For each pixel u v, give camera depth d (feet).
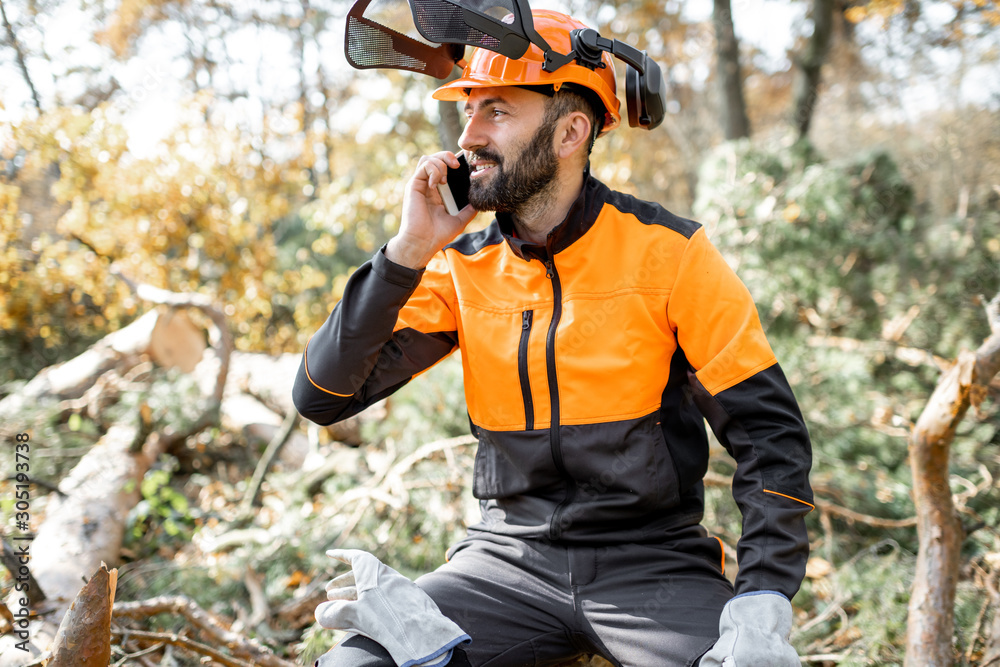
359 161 35.63
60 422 13.35
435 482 9.74
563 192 4.70
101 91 22.52
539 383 4.55
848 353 12.23
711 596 4.35
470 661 4.23
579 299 4.57
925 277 14.78
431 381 10.77
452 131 7.56
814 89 22.41
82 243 18.35
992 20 18.15
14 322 16.97
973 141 19.20
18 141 15.71
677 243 4.52
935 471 6.15
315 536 9.38
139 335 14.29
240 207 21.68
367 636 4.12
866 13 20.86
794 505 4.06
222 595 8.39
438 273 5.07
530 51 4.39
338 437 13.08
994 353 5.84
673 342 4.60
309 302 24.94
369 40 4.77
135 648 6.36
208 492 11.85
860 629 6.59
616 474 4.44
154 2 32.45
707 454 4.80
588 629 4.39
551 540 4.59
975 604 6.48
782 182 15.94
